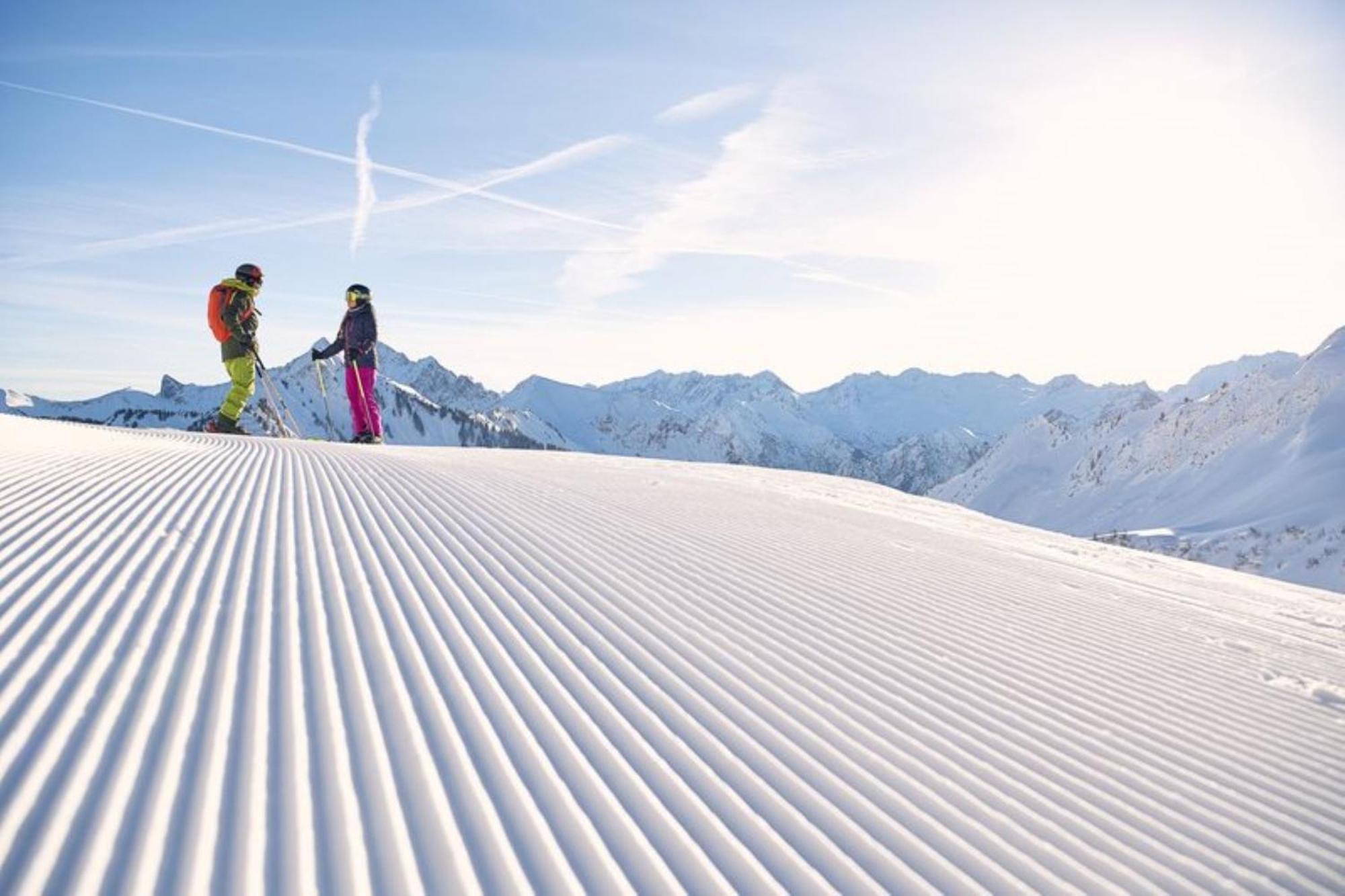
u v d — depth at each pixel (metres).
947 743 3.63
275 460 9.66
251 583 4.41
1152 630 6.21
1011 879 2.63
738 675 4.13
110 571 4.24
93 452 8.13
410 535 6.15
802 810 2.90
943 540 9.85
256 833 2.28
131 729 2.70
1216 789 3.47
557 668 3.87
